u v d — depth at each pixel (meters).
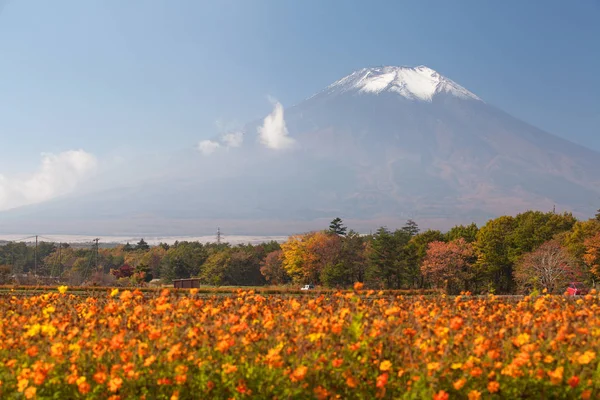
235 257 106.19
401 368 8.13
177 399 7.62
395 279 83.00
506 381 8.04
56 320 9.50
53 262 119.38
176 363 8.23
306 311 10.32
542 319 9.68
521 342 8.35
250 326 9.26
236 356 8.45
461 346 8.46
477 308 11.55
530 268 59.91
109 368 8.43
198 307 10.75
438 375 7.83
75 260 119.50
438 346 8.32
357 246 93.75
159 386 8.05
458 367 7.90
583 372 7.91
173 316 9.97
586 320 9.68
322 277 81.88
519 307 11.60
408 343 8.60
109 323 9.66
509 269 77.19
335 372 8.09
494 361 8.21
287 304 11.59
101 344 8.53
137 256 141.75
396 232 96.75
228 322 9.47
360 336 8.64
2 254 121.19
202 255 116.38
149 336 8.65
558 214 79.31
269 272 101.31
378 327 8.88
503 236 76.00
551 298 12.14
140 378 8.09
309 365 8.06
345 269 82.94
